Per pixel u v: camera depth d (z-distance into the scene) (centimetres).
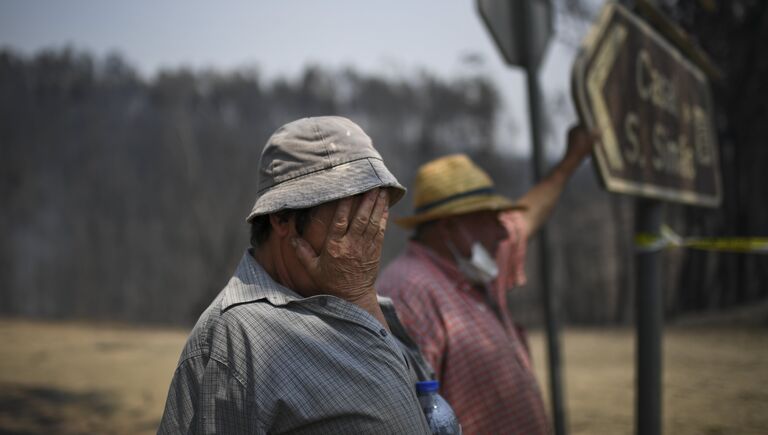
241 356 111
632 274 1912
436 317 197
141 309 3453
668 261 1606
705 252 1459
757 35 1310
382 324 123
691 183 277
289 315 114
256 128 4178
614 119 217
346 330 115
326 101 4503
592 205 2583
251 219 122
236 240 3170
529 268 2322
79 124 4272
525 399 199
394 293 203
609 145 210
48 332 1186
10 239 3872
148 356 852
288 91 4591
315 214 119
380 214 121
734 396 436
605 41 215
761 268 1380
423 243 222
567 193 2606
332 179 117
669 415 397
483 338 198
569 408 459
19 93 4294
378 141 3966
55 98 4375
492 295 219
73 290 3728
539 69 268
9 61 4375
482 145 3322
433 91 3797
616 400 484
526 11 266
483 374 194
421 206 220
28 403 548
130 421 497
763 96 1331
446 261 213
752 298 1373
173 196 3684
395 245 2858
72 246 3856
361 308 119
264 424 106
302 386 108
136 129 4209
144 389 613
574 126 246
